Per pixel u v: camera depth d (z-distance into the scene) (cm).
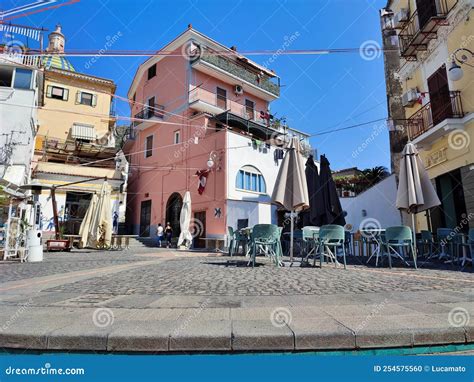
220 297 432
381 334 284
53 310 359
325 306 377
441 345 289
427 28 1229
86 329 292
